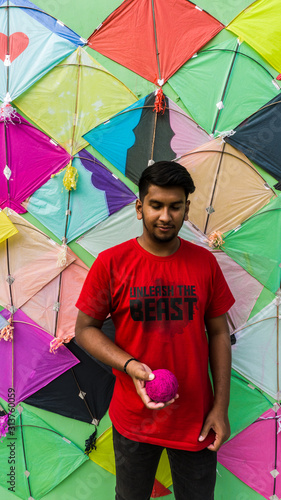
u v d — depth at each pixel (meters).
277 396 0.98
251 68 0.92
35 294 0.97
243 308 0.97
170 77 0.92
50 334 0.98
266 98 0.92
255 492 1.01
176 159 0.94
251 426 0.99
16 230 0.93
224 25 0.90
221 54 0.91
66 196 0.95
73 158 0.94
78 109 0.93
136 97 0.93
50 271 0.97
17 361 0.99
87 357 0.98
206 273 0.76
